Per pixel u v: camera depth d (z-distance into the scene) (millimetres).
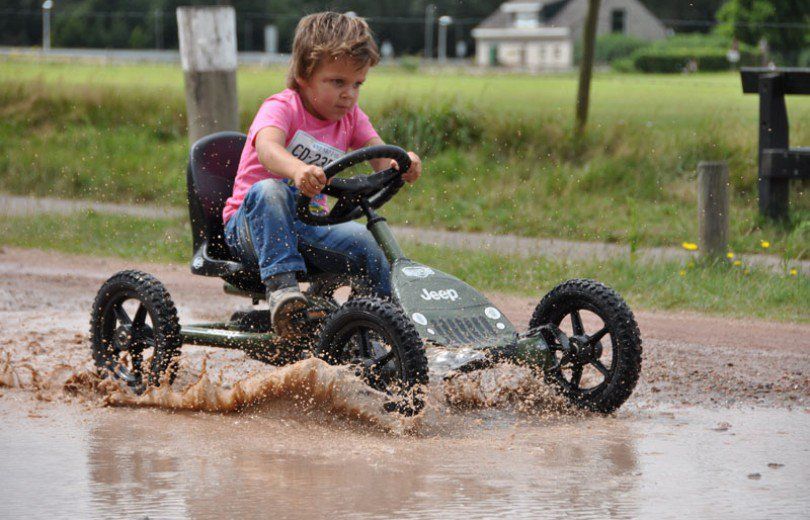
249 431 7355
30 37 141750
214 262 8328
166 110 28922
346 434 7262
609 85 50094
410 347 7059
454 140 24609
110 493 5832
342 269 8062
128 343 8789
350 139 8758
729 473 6324
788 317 12398
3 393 8586
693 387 9008
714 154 22344
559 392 8188
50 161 25000
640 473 6301
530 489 5922
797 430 7535
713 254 14914
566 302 8203
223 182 8742
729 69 71875
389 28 157875
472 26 164875
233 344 8273
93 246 17797
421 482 6051
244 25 136750
